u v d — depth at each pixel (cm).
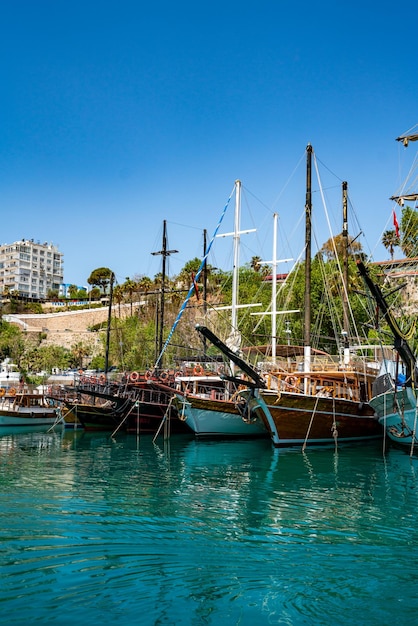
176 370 4206
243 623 894
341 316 6059
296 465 2439
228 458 2678
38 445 3331
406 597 998
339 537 1337
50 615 916
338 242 7494
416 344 3231
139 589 1020
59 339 12556
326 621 904
